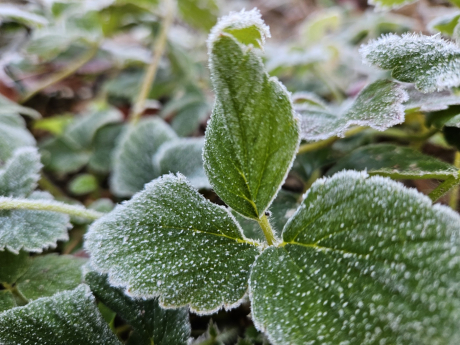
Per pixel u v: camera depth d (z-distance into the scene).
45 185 0.17
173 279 0.08
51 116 0.23
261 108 0.08
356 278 0.06
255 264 0.08
